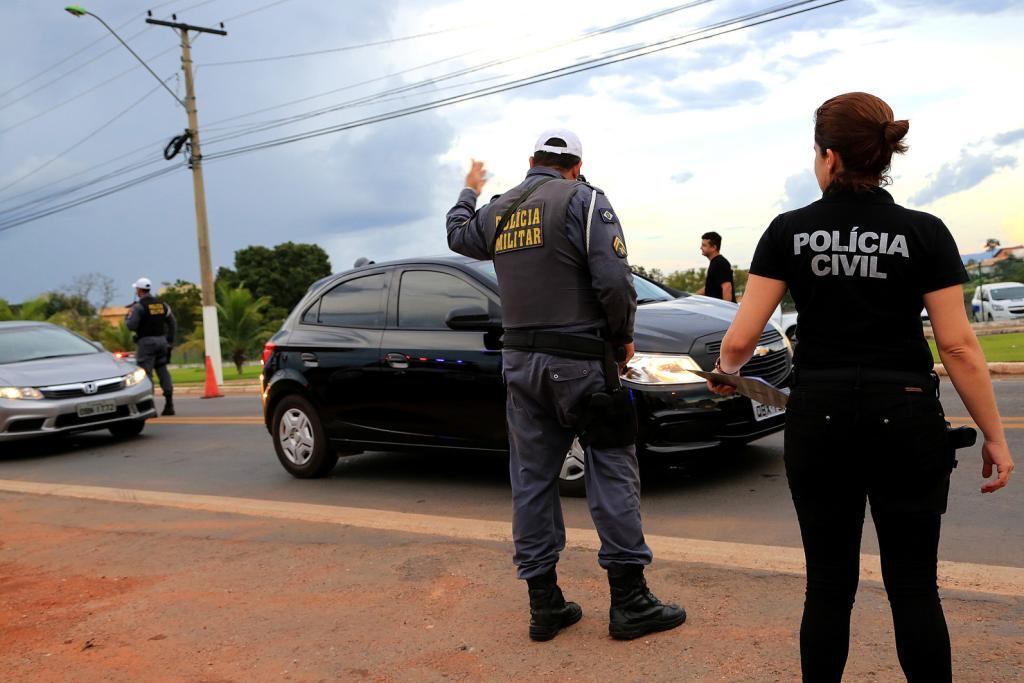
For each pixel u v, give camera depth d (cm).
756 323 225
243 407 1352
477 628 338
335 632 344
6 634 370
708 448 521
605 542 319
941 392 870
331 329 670
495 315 566
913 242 205
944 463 208
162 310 1288
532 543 327
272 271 6900
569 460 550
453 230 360
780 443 672
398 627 344
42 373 968
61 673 326
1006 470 210
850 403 208
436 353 593
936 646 210
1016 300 2169
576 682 287
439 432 596
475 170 375
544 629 320
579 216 312
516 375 324
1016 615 308
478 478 647
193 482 739
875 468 210
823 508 218
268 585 406
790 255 219
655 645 308
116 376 1005
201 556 462
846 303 211
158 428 1130
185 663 326
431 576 398
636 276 699
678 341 527
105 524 555
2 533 554
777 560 382
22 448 1042
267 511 550
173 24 2108
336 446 668
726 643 304
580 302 316
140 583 425
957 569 358
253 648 335
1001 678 264
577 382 313
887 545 215
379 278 650
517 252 322
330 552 449
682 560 392
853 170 212
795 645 297
